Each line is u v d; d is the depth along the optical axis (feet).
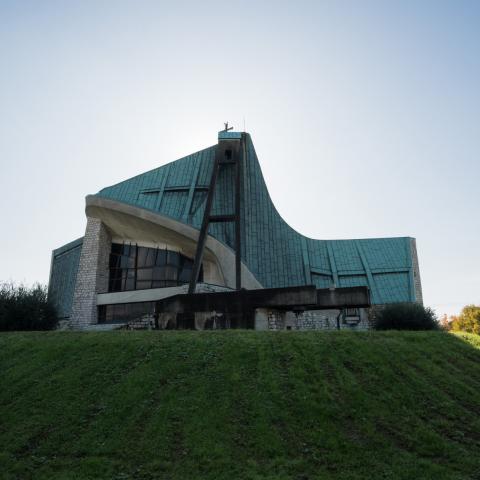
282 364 41.96
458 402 36.52
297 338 47.34
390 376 39.68
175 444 32.17
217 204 116.88
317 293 64.03
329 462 29.63
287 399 36.50
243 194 119.65
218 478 28.43
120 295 113.80
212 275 107.24
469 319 136.77
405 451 30.58
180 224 105.19
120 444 32.55
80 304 117.39
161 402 36.88
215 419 34.19
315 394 36.86
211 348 45.19
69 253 142.20
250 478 28.19
